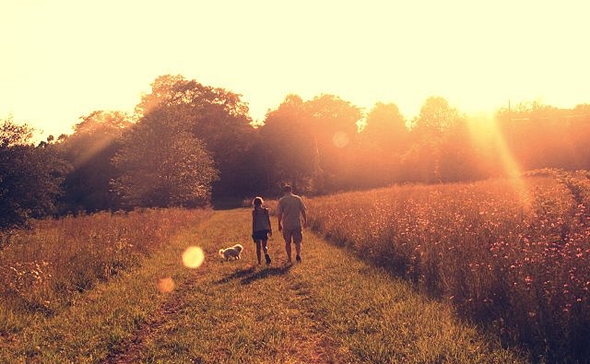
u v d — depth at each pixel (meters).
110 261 11.49
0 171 19.81
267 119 78.38
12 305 7.66
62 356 5.73
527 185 20.14
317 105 87.62
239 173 77.44
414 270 9.09
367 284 8.70
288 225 12.20
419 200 19.31
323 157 83.56
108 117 80.12
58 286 9.09
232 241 17.81
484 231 8.79
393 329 6.07
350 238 13.94
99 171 66.75
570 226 8.03
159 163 46.22
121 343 6.30
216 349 5.86
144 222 19.19
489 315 6.36
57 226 22.31
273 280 9.88
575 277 5.56
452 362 4.85
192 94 75.12
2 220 18.95
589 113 42.59
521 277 5.98
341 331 6.27
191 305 8.19
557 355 4.92
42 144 21.88
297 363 5.30
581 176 13.18
